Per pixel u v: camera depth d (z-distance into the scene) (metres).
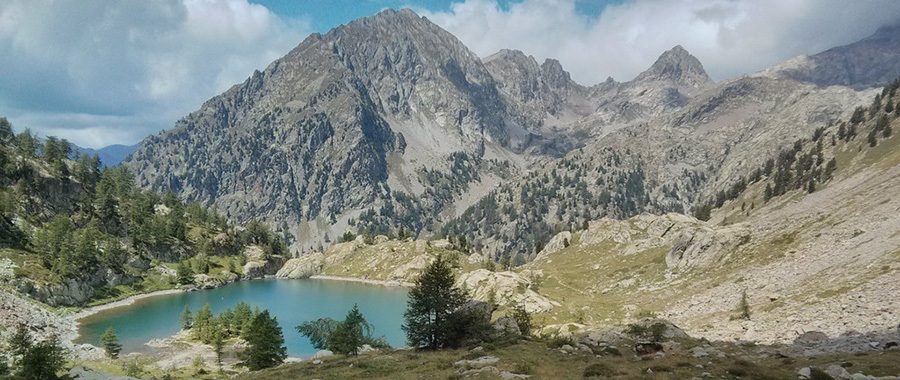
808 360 46.03
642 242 191.88
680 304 119.25
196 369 108.88
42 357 78.38
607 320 120.12
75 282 186.00
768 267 117.81
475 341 75.81
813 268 101.56
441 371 52.31
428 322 78.69
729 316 93.56
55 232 195.25
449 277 77.88
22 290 163.50
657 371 43.28
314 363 72.56
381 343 126.12
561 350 62.66
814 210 145.12
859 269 86.44
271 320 106.25
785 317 78.25
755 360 51.25
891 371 36.41
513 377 44.12
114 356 121.31
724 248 142.38
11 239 191.75
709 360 48.75
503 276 167.50
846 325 62.50
